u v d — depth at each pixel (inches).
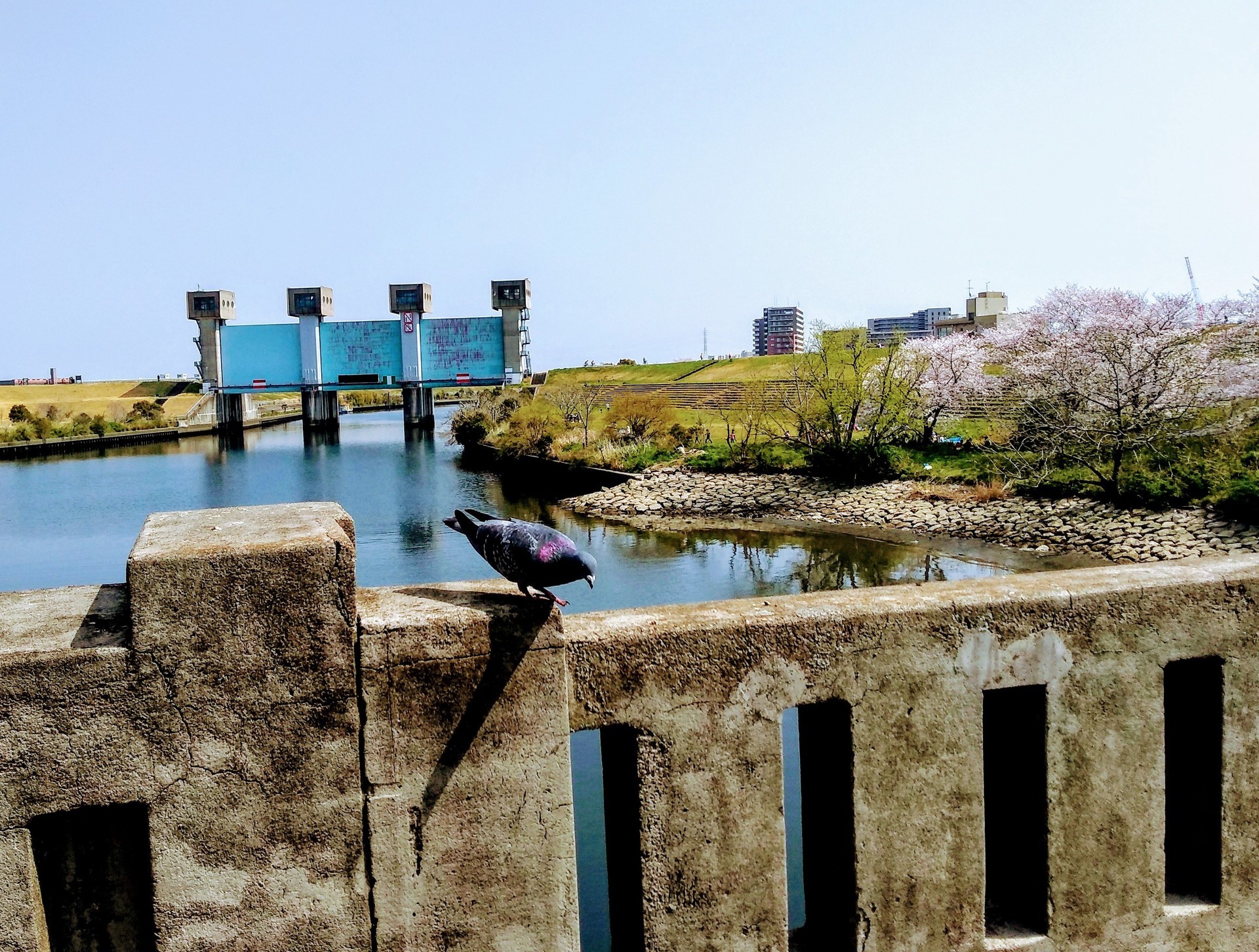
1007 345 1584.6
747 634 115.3
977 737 124.0
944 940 124.0
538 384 3848.4
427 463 2404.0
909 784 121.6
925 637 120.9
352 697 101.6
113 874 101.3
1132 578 132.0
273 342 3582.7
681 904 115.6
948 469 1416.1
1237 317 1238.9
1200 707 137.1
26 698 92.6
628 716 112.2
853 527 1241.4
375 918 104.7
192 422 3981.3
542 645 107.3
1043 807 126.3
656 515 1405.0
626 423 1948.8
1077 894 127.4
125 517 1553.9
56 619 104.7
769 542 1184.2
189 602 95.7
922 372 1606.8
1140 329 1216.8
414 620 103.5
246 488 1925.4
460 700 105.0
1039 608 124.7
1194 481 1059.3
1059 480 1211.2
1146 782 130.0
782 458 1598.2
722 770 116.0
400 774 104.0
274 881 101.1
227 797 99.0
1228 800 132.7
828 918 127.3
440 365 3555.6
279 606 98.3
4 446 2770.7
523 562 105.7
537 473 2009.1
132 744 95.9
